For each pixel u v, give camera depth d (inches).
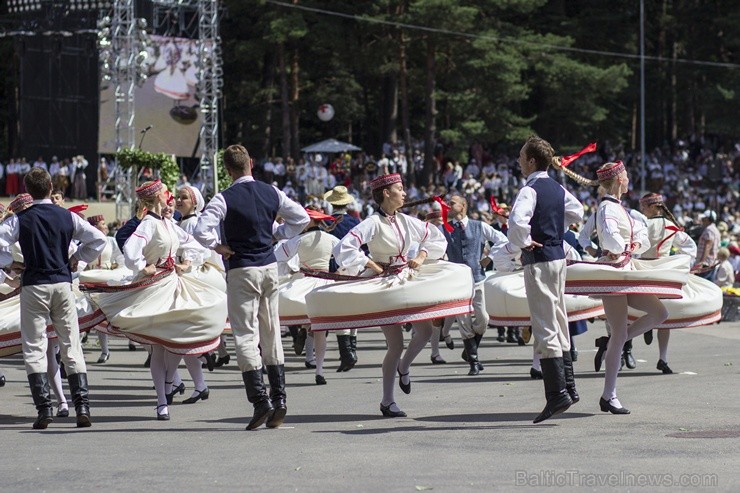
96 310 435.8
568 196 367.6
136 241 413.4
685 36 2513.5
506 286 540.7
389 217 395.2
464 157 1974.7
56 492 273.6
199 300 419.5
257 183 375.9
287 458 309.9
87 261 406.3
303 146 2401.6
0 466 312.3
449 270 394.0
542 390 466.0
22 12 1557.6
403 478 276.5
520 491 259.6
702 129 2381.9
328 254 569.9
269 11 1974.7
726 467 281.7
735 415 371.9
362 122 2434.8
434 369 571.5
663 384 468.4
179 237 427.2
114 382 535.2
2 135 2192.4
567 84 2076.8
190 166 1715.1
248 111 2192.4
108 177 1619.1
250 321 371.2
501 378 521.7
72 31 1508.4
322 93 2226.9
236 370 589.9
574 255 538.3
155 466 304.3
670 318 508.1
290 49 2078.0
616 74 2059.5
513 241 357.1
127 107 1371.8
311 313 396.8
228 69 2241.6
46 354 397.1
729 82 2326.5
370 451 317.4
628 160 2193.7
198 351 410.9
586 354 620.7
